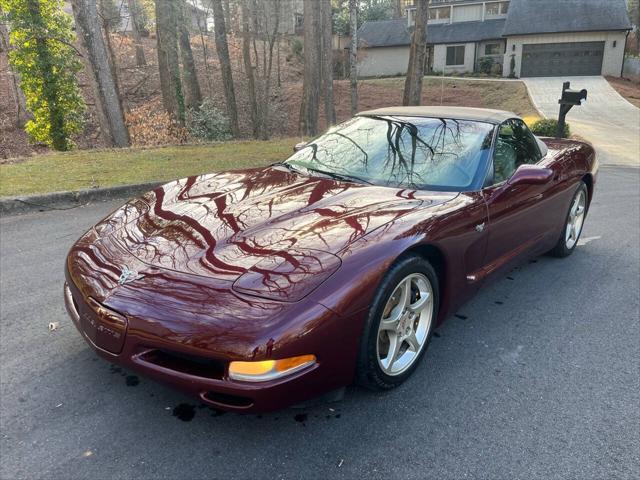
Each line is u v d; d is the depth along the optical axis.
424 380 2.92
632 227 6.23
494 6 42.91
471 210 3.10
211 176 3.72
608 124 22.88
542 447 2.40
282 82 36.97
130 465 2.22
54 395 2.69
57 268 4.42
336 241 2.53
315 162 3.76
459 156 3.50
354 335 2.34
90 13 11.54
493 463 2.29
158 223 2.86
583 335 3.51
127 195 7.14
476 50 42.28
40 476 2.15
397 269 2.55
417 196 3.12
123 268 2.49
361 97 37.22
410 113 4.09
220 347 2.08
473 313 3.81
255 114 26.09
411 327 2.81
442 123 3.84
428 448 2.37
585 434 2.50
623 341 3.43
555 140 5.28
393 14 59.28
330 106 20.89
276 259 2.40
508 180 3.47
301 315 2.15
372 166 3.55
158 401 2.66
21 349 3.11
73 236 5.32
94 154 9.77
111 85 12.18
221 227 2.72
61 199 6.57
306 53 19.36
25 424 2.46
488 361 3.14
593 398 2.79
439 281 3.05
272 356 2.08
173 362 2.22
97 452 2.29
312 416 2.57
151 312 2.21
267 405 2.13
